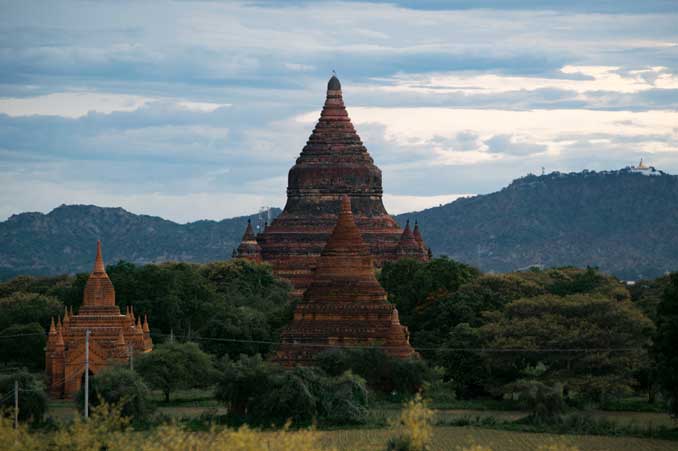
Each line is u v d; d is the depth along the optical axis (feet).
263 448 499.10
